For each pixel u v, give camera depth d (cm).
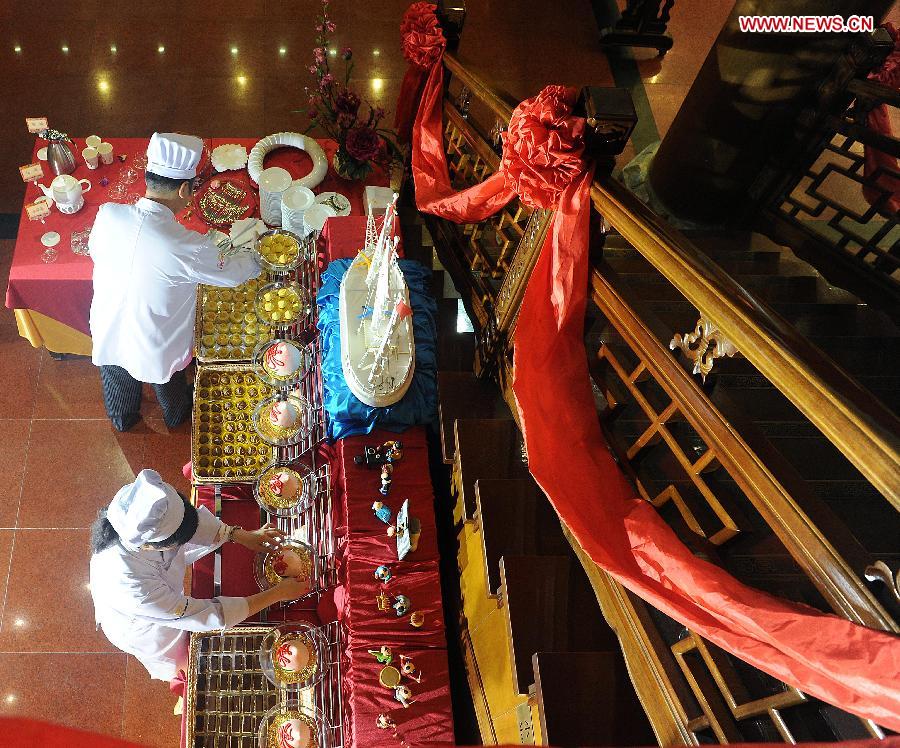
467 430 319
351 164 465
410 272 405
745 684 207
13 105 582
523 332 272
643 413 300
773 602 176
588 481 242
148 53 619
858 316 416
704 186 501
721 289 190
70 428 468
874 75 430
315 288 428
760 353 173
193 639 333
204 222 441
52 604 418
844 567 169
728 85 447
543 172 248
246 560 352
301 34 645
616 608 247
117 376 428
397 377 369
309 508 370
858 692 150
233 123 596
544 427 256
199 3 649
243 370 400
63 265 421
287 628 338
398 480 368
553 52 665
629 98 239
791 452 297
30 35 615
